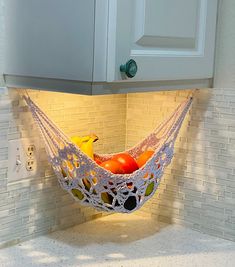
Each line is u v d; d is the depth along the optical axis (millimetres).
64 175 1317
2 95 1256
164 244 1390
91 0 1060
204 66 1360
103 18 1074
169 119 1433
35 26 1175
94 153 1449
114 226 1509
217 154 1434
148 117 1567
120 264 1251
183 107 1419
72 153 1256
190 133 1479
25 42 1201
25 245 1341
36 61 1186
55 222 1436
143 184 1311
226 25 1372
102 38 1079
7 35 1235
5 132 1277
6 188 1299
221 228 1448
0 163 1277
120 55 1100
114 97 1565
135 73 1123
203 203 1477
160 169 1358
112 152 1591
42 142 1365
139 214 1606
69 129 1436
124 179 1267
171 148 1386
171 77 1248
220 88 1403
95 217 1558
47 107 1363
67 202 1460
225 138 1413
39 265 1229
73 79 1116
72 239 1395
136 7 1129
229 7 1361
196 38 1327
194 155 1479
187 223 1513
